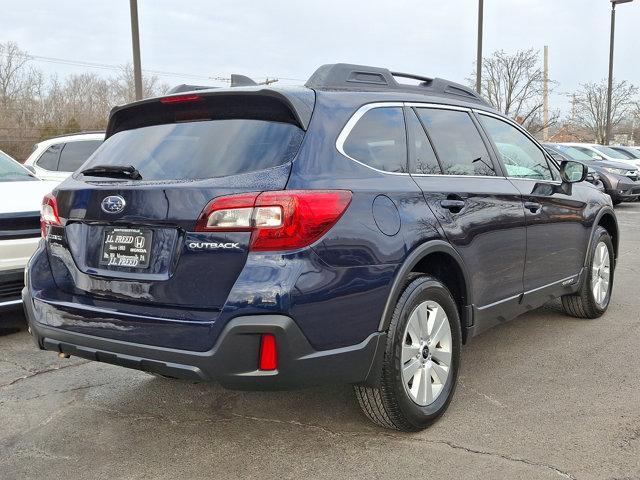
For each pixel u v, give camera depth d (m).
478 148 4.09
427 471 2.93
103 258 3.08
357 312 2.91
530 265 4.35
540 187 4.51
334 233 2.81
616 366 4.34
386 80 3.67
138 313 2.88
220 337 2.67
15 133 34.53
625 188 16.33
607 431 3.31
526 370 4.27
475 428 3.37
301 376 2.75
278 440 3.28
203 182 2.82
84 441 3.30
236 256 2.70
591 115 45.56
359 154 3.15
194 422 3.52
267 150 2.90
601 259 5.54
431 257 3.47
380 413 3.20
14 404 3.79
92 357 3.06
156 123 3.41
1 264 4.79
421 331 3.31
